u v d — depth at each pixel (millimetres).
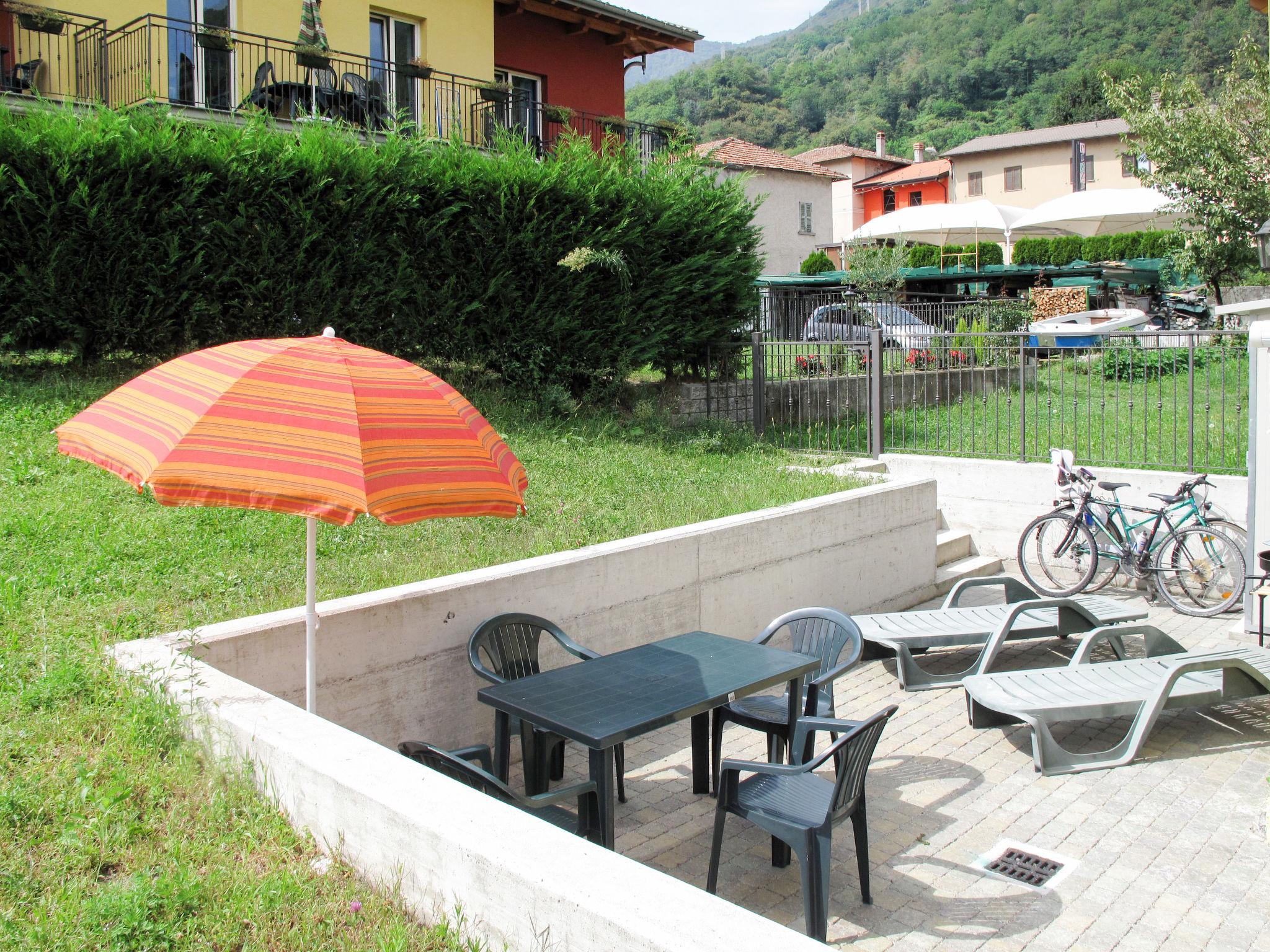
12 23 13383
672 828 5039
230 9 15461
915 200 56688
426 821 3002
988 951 3975
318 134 10438
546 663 5910
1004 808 5258
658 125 17672
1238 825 5047
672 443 11273
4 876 3043
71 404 8352
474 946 2812
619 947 2473
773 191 41094
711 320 13453
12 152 8781
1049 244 34781
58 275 9047
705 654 5234
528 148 12359
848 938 4074
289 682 4719
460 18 18406
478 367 11883
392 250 10969
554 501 8070
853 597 8578
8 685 4105
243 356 3807
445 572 6273
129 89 14094
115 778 3566
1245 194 18109
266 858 3285
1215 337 10070
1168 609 9039
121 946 2773
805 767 3842
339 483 3393
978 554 10953
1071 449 11414
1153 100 19656
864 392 13914
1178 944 4031
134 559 5832
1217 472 9781
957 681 7070
